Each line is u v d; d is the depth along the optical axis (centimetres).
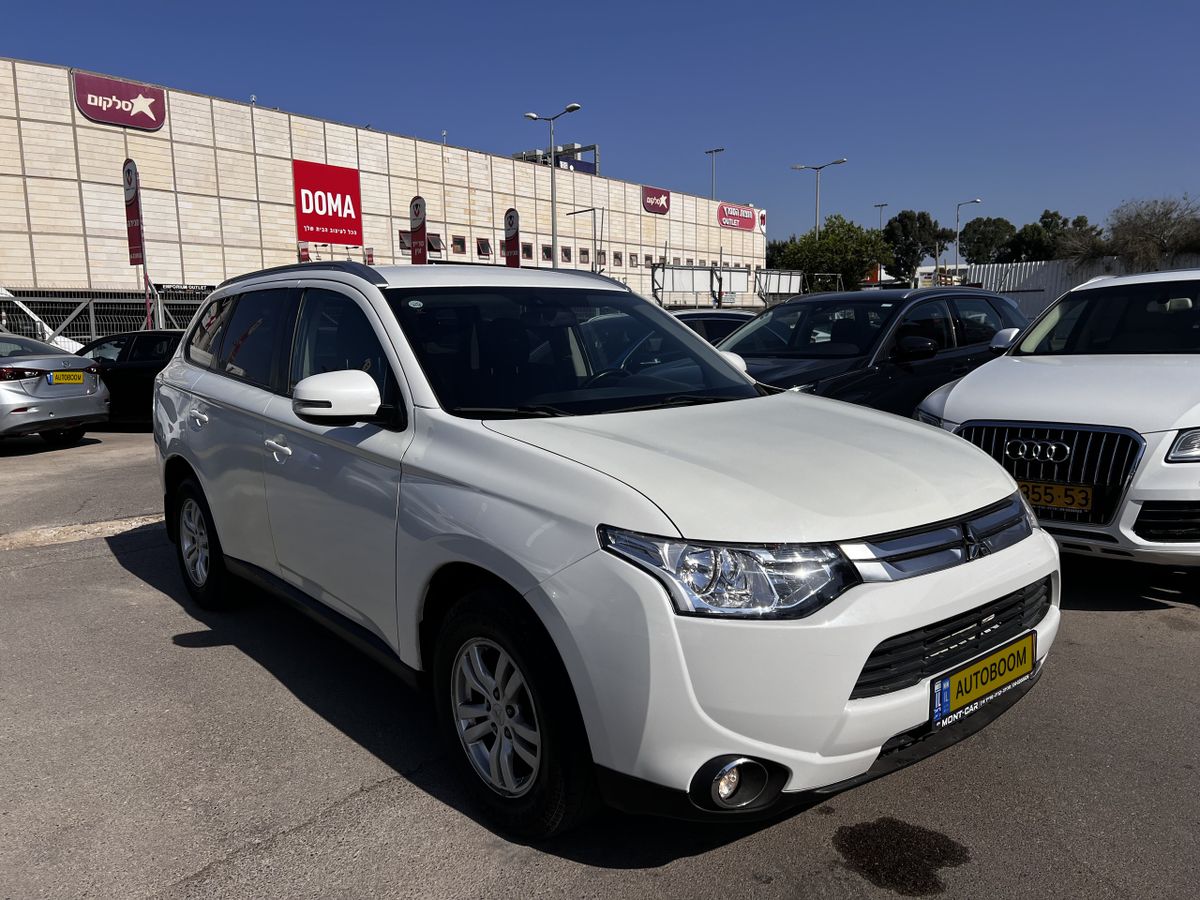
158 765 305
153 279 2920
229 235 3106
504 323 334
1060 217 10294
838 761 216
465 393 294
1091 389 442
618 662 212
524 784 251
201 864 249
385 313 319
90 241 2764
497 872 243
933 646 230
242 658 400
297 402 291
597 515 223
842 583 215
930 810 270
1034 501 428
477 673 261
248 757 310
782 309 751
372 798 282
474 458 262
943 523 238
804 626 208
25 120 2608
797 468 247
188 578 469
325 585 330
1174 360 471
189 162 2980
